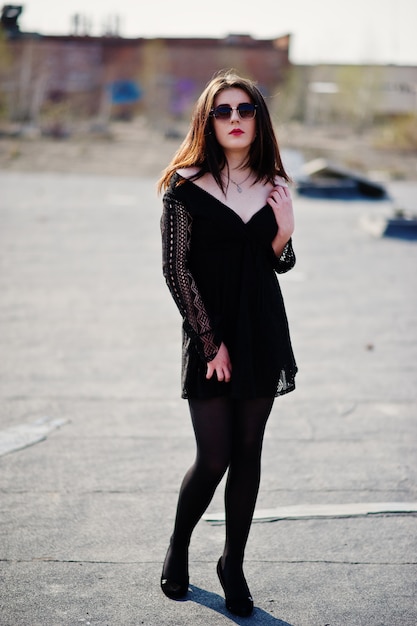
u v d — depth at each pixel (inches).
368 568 185.6
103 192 1056.2
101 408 296.0
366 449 261.9
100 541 194.9
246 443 165.9
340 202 1064.8
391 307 490.6
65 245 669.9
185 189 162.1
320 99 2920.8
